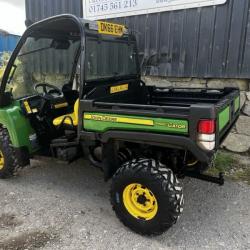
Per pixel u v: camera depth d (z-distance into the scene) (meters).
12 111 3.45
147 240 2.63
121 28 3.43
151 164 2.57
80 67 2.85
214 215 3.02
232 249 2.52
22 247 2.54
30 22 3.44
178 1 4.65
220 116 2.51
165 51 4.96
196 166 3.06
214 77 4.63
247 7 4.18
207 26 4.52
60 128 3.44
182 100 3.91
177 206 2.48
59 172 4.05
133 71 3.80
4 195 3.44
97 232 2.75
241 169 4.08
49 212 3.08
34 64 3.77
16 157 3.59
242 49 4.32
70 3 5.80
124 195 2.71
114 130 2.66
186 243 2.60
